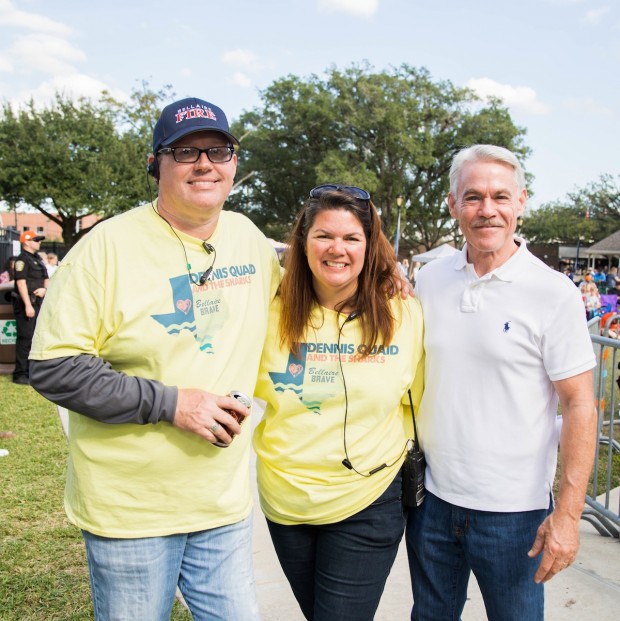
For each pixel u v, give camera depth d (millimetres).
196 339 1788
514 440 1956
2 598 2908
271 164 49031
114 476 1753
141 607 1799
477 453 1983
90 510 1767
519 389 1943
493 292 1955
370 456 2020
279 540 2146
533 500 1975
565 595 3002
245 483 1968
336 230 1930
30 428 5754
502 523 1976
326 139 47562
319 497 1999
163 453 1752
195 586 1888
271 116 48938
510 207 1923
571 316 1878
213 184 1778
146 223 1788
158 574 1808
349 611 2035
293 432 2049
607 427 6363
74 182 39812
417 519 2180
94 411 1643
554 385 1942
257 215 52812
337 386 2014
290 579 2219
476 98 46594
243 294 1908
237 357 1875
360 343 2014
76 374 1626
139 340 1721
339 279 1958
